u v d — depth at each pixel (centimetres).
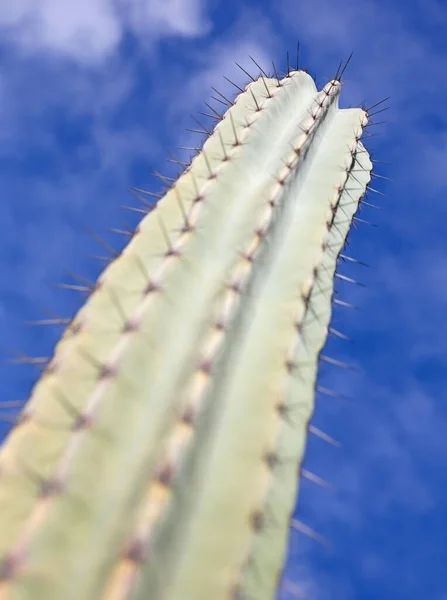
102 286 284
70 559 197
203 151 370
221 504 228
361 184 440
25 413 244
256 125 378
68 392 246
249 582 225
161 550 204
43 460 229
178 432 224
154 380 239
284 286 307
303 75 457
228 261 292
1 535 211
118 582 191
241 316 275
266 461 243
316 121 410
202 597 208
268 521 238
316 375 295
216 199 316
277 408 258
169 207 324
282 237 332
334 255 376
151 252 301
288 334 284
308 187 382
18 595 188
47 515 200
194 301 270
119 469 216
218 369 249
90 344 262
